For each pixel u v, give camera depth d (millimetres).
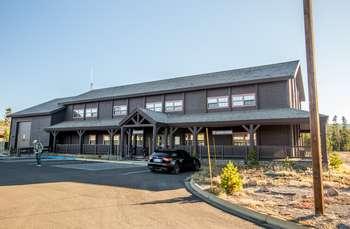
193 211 6652
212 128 23656
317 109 6664
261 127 21391
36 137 34344
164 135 24234
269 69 24328
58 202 7246
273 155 19203
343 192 9336
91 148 28719
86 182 11094
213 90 24531
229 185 8773
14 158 25828
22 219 5574
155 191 9422
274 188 9914
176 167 15570
